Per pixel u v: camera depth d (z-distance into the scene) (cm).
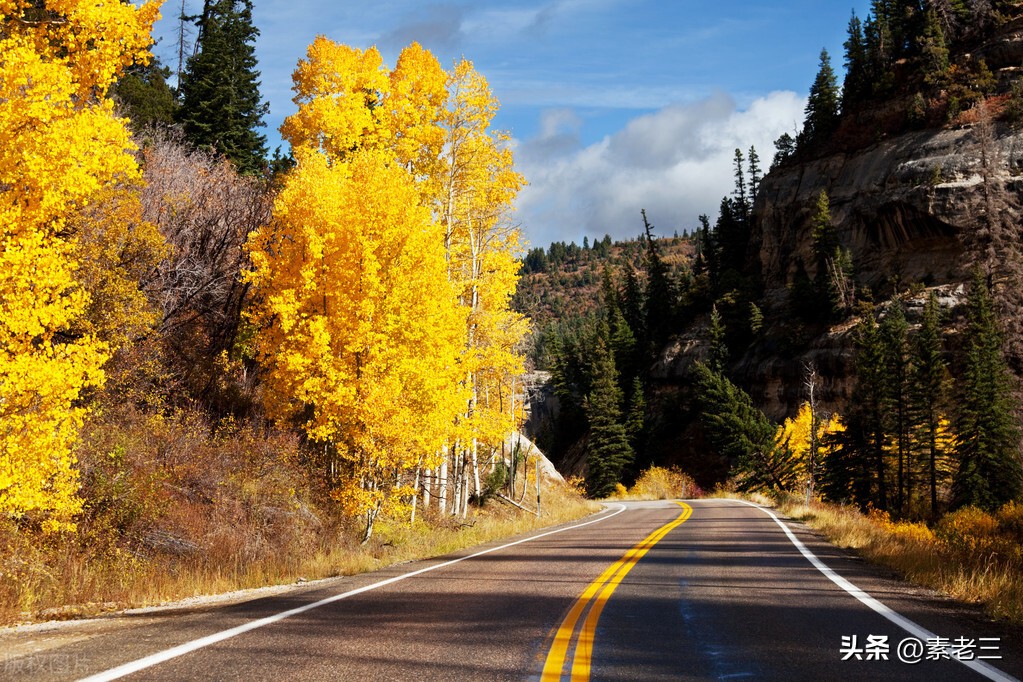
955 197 7419
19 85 948
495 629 657
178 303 1986
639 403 9275
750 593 884
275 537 1474
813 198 9881
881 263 8231
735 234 12256
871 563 1239
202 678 480
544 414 12612
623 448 8562
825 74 11394
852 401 5716
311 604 820
